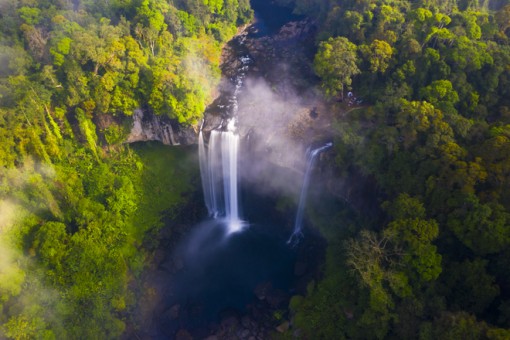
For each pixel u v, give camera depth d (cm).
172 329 6012
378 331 4609
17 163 5528
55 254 5266
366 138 5862
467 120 5175
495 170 4422
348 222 6288
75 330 5150
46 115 6175
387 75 6850
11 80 5784
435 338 4019
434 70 6322
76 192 6144
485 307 4328
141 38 7138
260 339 5700
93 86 6456
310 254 6638
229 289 6494
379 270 4634
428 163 4944
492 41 6456
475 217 4294
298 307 5706
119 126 7056
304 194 7019
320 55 7031
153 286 6475
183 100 6838
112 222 6194
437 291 4562
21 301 4884
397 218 4800
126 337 5738
